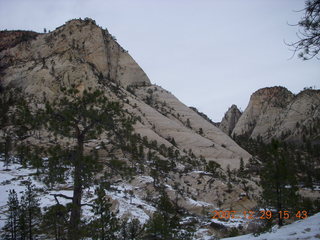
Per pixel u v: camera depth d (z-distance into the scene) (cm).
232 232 2867
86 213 2967
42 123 1505
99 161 1573
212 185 6281
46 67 12412
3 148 4497
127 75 16975
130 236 2369
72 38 15925
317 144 13138
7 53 15312
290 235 1045
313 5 870
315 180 7812
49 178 1438
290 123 17900
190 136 11206
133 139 1739
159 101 14950
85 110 1546
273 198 2152
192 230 3162
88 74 11981
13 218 2711
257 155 12938
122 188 4944
